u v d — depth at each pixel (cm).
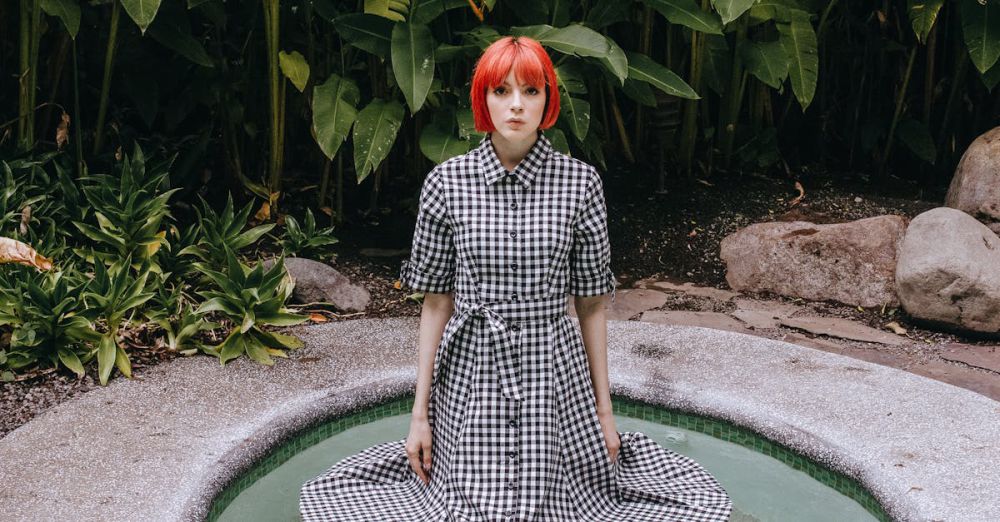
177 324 349
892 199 479
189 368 324
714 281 438
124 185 375
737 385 311
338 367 326
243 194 469
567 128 456
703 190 493
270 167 445
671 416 306
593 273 226
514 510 223
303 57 451
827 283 413
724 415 296
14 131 432
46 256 361
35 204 383
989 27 431
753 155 508
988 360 349
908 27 510
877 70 523
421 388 232
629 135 534
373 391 309
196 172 465
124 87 457
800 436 277
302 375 320
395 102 414
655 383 312
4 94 439
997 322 363
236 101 449
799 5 468
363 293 400
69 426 281
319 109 405
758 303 414
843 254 413
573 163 221
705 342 348
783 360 332
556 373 226
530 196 220
